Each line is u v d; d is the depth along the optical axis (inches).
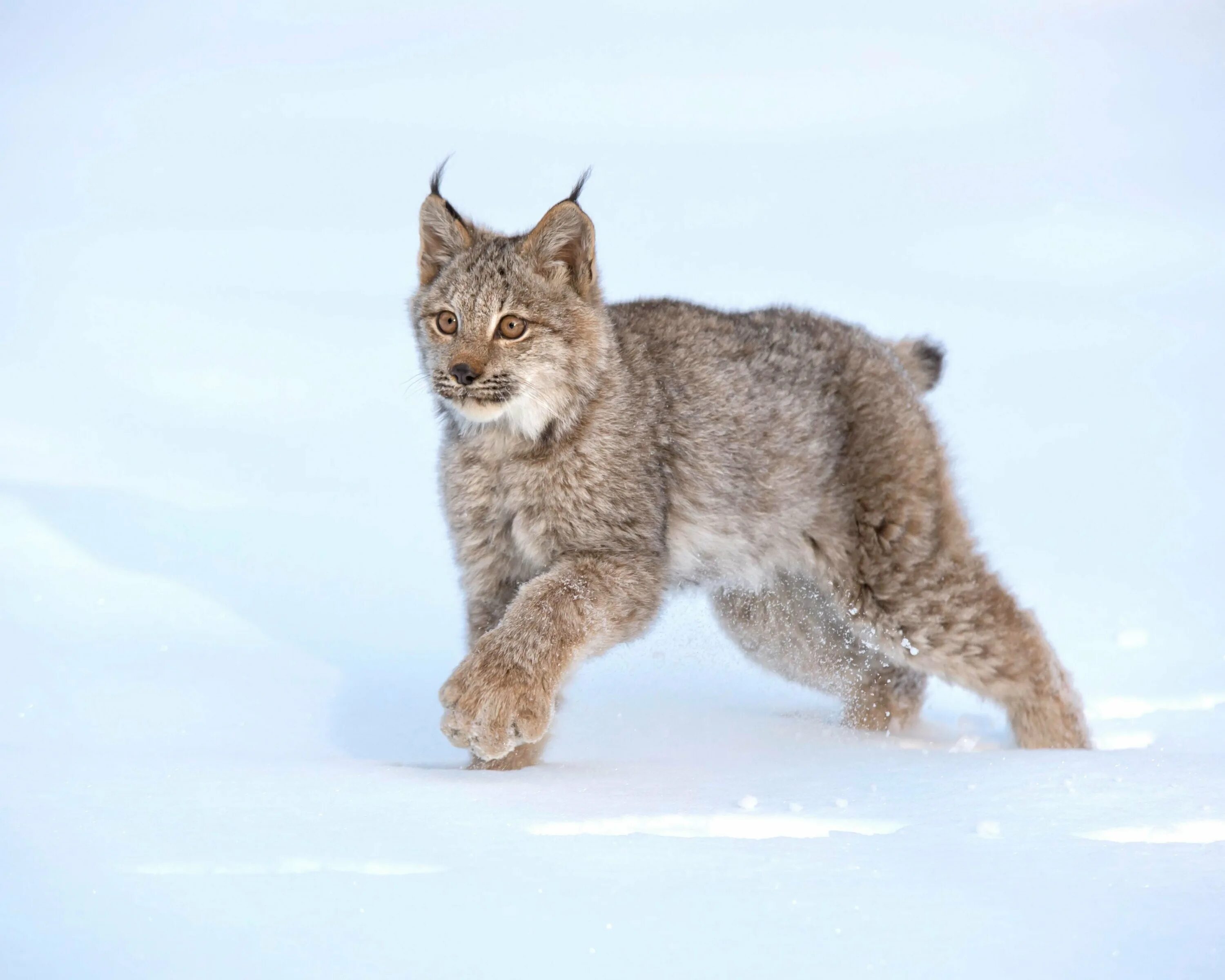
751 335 520.1
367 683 565.9
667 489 480.1
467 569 482.0
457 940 254.1
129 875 286.4
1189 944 249.1
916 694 547.8
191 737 466.3
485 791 367.6
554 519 465.7
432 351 482.6
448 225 497.4
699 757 451.8
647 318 512.4
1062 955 245.1
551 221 466.3
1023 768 403.5
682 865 298.0
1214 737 491.2
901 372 551.5
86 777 370.9
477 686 411.2
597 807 350.0
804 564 525.3
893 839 321.4
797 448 507.5
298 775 383.6
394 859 299.0
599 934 256.2
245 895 275.9
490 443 469.7
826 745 482.3
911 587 511.8
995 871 292.8
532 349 458.9
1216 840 323.0
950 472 534.3
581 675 602.2
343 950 249.3
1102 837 322.3
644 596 460.4
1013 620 509.4
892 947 249.6
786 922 261.9
